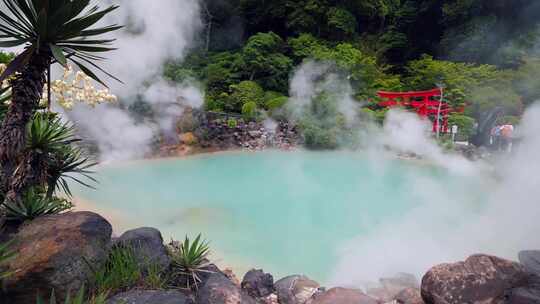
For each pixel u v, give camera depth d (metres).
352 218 6.79
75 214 2.48
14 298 2.03
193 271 2.94
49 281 2.05
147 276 2.69
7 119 2.25
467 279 2.68
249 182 9.22
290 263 4.94
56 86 3.87
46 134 2.52
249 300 2.68
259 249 5.35
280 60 18.86
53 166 2.89
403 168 11.19
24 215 2.48
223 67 20.05
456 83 16.53
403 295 3.40
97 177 8.90
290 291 3.43
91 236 2.36
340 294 3.16
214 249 5.29
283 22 24.27
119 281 2.48
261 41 19.38
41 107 2.95
